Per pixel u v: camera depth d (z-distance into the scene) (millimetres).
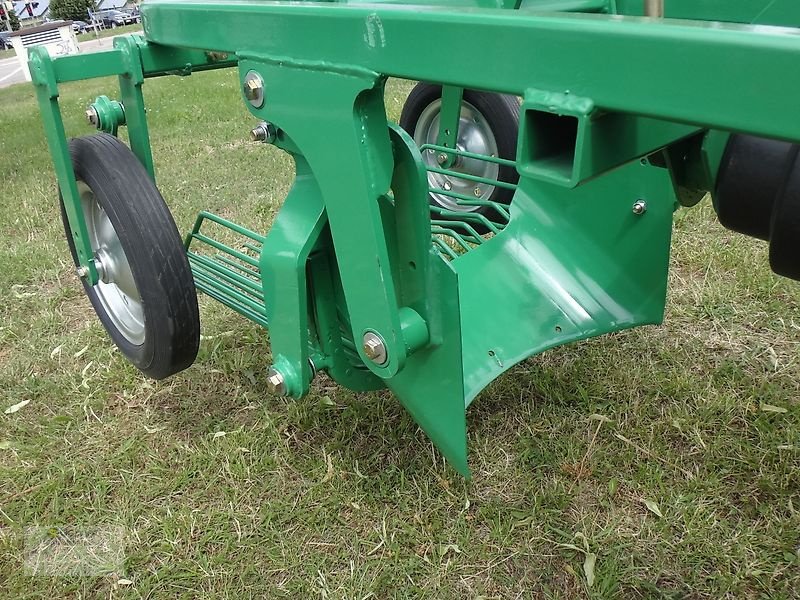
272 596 1589
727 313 2424
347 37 1176
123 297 2154
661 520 1697
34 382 2338
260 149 4691
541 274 2150
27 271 3125
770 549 1614
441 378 1433
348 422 2061
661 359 2240
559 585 1577
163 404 2223
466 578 1602
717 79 760
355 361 1763
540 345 1958
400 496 1797
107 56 1818
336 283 1613
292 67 1305
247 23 1382
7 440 2104
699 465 1846
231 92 7156
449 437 1488
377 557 1655
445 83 1048
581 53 863
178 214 3572
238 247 3172
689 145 1516
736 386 2098
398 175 1323
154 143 4992
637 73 819
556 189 2184
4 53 24766
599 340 2352
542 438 1967
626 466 1852
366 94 1216
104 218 1982
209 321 2611
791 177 1117
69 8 39062
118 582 1642
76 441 2082
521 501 1779
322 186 1362
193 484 1904
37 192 4234
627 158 1012
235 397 2227
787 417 1966
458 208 2939
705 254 2748
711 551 1611
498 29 943
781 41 706
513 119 2656
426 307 1386
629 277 2076
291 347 1598
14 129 6398
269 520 1760
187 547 1723
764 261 2666
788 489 1749
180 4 1577
